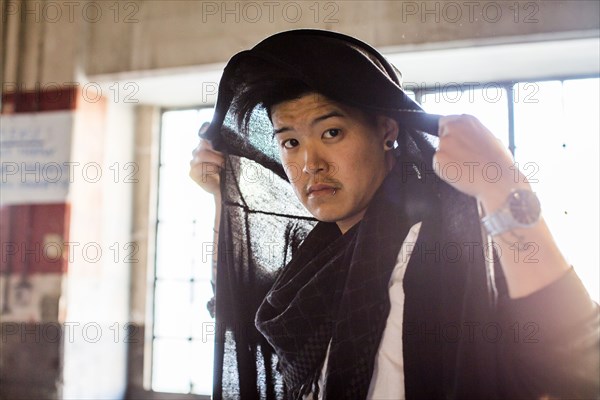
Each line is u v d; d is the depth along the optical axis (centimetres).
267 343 115
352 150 104
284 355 107
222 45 206
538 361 89
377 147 105
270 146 114
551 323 88
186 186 247
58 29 227
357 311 99
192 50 210
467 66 192
